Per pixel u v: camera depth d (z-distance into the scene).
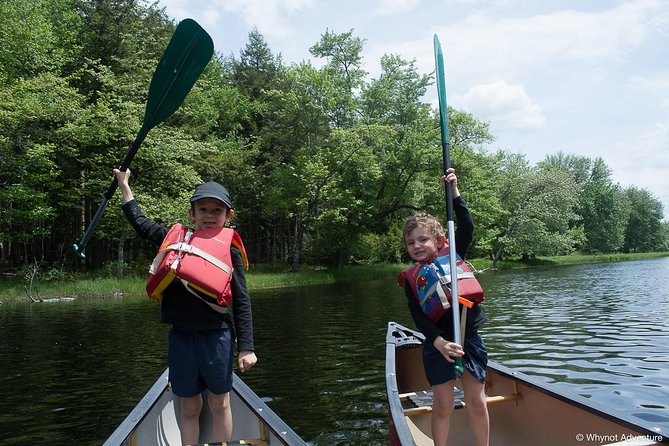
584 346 7.26
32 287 16.98
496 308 11.71
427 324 2.73
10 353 7.66
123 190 2.90
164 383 3.29
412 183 26.77
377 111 28.72
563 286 17.56
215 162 25.38
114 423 4.63
